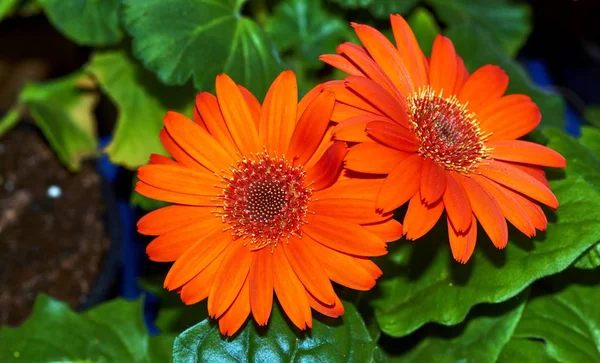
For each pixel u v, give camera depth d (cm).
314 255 42
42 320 50
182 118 43
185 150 43
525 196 43
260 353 43
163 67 49
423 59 45
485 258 46
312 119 42
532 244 45
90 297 54
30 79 71
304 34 56
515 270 45
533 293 49
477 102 45
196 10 50
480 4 59
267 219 43
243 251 43
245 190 43
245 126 43
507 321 47
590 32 68
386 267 48
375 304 48
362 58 43
